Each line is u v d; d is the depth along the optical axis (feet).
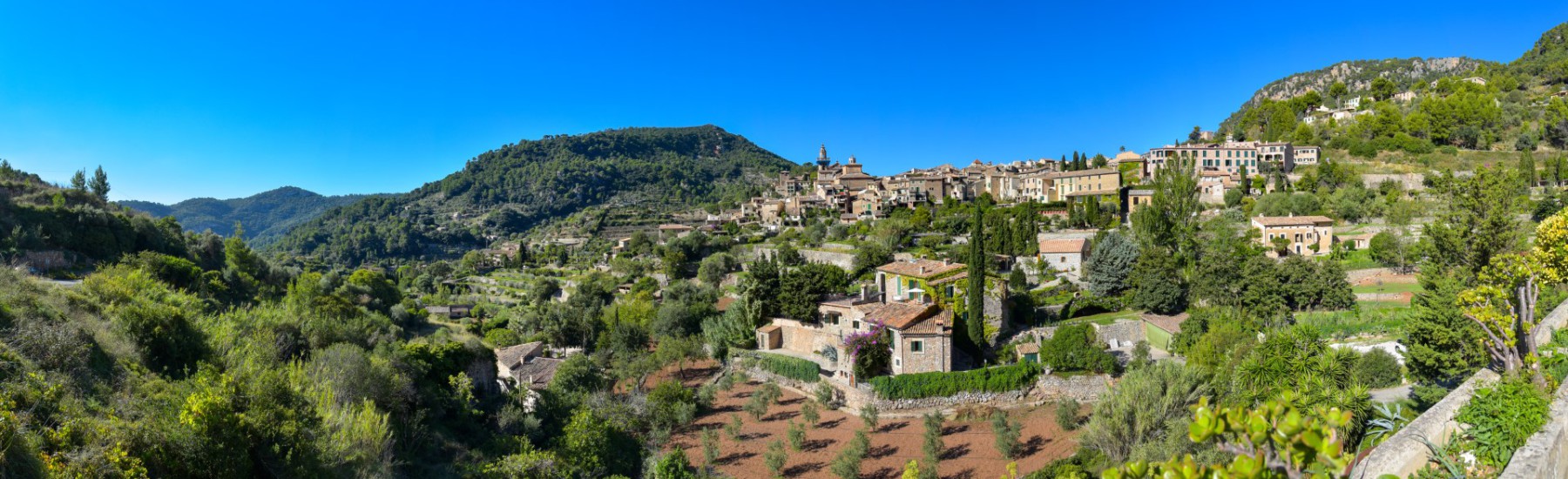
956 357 218.59
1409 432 68.49
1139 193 421.18
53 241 235.81
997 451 163.73
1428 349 133.08
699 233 482.28
